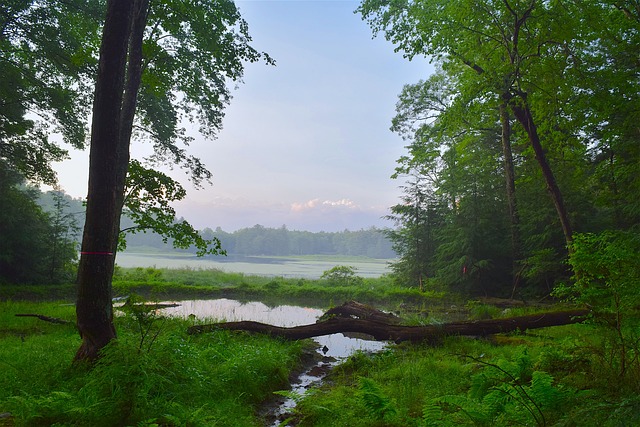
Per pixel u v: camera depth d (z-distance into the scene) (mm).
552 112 15883
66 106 23656
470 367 7645
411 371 7609
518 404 4434
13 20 20766
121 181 9078
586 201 21312
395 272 31391
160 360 5871
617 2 15633
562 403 4215
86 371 6219
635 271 5422
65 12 21109
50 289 24281
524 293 21828
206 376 6594
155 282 28047
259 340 10805
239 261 107500
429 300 23906
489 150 27750
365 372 8594
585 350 5707
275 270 63656
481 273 24359
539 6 14578
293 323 16031
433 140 26719
